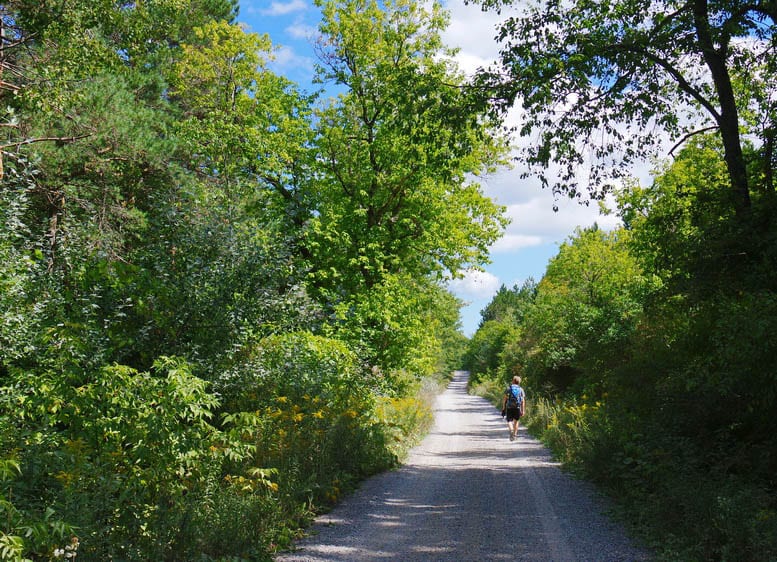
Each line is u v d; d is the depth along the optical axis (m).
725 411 9.69
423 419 21.88
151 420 6.21
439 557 6.67
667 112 13.95
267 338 11.41
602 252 32.06
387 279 22.14
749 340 8.30
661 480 8.73
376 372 20.69
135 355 9.65
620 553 6.82
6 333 7.76
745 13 11.70
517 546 7.14
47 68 14.52
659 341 12.94
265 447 9.19
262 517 7.11
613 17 13.07
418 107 13.48
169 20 19.31
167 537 5.52
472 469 13.51
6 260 8.55
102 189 17.52
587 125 12.97
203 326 9.84
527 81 12.51
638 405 12.25
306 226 22.05
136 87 21.02
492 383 56.06
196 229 10.62
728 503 6.65
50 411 6.57
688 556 6.36
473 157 24.12
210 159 23.06
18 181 10.21
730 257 10.68
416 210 25.08
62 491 5.01
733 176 11.76
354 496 10.13
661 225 12.88
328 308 19.16
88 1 14.85
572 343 28.53
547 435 18.81
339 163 25.14
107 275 8.73
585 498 10.04
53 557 4.46
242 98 25.00
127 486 5.64
